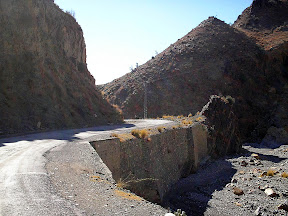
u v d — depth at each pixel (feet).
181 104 247.29
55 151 39.01
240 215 53.67
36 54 84.99
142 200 26.07
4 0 81.71
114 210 20.94
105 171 33.53
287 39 295.89
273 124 215.92
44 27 97.14
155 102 251.39
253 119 231.30
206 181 84.74
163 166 69.92
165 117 154.10
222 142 133.18
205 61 286.05
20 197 20.33
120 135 57.00
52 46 98.07
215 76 265.54
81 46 128.26
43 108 74.79
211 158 117.50
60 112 80.84
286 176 79.46
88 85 112.88
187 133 97.14
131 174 51.96
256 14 393.09
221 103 146.20
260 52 281.33
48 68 88.22
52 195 21.68
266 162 117.91
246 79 260.01
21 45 80.69
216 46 305.94
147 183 57.16
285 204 55.16
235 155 136.36
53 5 113.19
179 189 74.59
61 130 69.67
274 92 248.93
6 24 79.20
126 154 52.34
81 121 87.56
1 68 70.54
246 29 373.20
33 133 60.49
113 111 116.06
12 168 28.09
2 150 37.37
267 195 64.03
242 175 88.22
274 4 394.93
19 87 72.33
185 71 276.21
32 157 33.81
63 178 26.91
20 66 76.69
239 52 289.94
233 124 147.23
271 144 192.03
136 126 87.61
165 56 312.09
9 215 17.04
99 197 23.43
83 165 33.37
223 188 74.54
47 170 28.63
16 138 50.80
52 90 83.35
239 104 240.53
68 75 100.37
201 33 337.31
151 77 281.95
